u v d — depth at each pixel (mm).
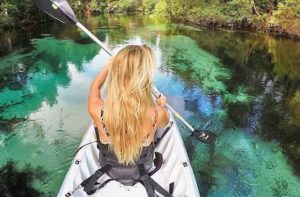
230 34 11875
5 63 8000
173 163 2607
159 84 6242
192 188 2293
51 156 3994
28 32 12297
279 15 11828
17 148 4152
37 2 3369
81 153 2566
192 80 6582
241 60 8344
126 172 2055
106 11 21094
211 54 8828
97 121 1940
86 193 2160
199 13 14430
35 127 4641
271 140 4434
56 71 7328
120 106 1821
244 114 5125
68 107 5266
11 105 5430
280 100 5750
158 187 2113
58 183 3561
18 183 3543
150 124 1929
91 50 9367
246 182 3607
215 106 5359
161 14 17469
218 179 3631
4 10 13352
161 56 8430
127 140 1899
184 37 11133
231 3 13578
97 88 2064
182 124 4676
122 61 1805
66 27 13539
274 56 8844
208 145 4223
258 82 6680
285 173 3797
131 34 11727
